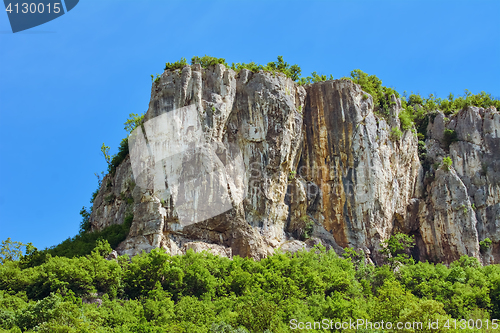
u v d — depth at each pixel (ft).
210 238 225.35
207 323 169.07
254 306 172.65
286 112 248.52
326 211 255.29
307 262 216.74
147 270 197.36
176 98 234.58
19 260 229.04
